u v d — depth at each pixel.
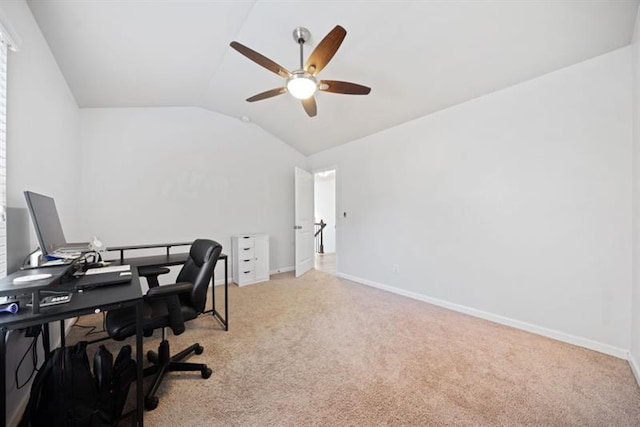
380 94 3.02
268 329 2.52
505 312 2.58
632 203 1.92
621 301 1.97
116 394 1.31
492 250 2.66
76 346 1.32
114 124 3.41
